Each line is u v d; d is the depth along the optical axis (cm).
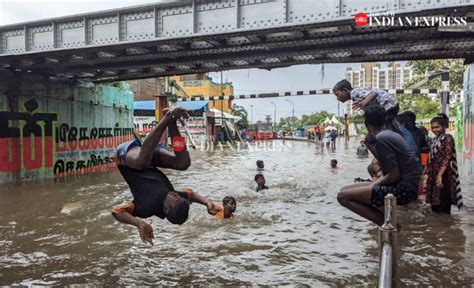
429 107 3850
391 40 1121
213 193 1074
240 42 1157
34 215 859
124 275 502
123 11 1139
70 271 520
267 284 460
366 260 531
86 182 1406
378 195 461
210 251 583
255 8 1002
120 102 2081
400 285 445
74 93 1709
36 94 1510
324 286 449
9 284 482
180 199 375
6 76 1394
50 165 1568
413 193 456
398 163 451
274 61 1402
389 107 512
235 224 732
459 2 801
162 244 623
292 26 955
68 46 1223
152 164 405
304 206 889
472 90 1363
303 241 623
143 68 1518
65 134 1652
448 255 540
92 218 813
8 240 668
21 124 1445
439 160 758
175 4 1088
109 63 1465
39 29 1263
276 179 1353
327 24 935
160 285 468
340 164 1903
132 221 384
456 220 722
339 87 553
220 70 1505
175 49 1240
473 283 450
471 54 1270
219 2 1041
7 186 1307
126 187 1267
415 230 660
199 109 3503
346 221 750
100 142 1883
